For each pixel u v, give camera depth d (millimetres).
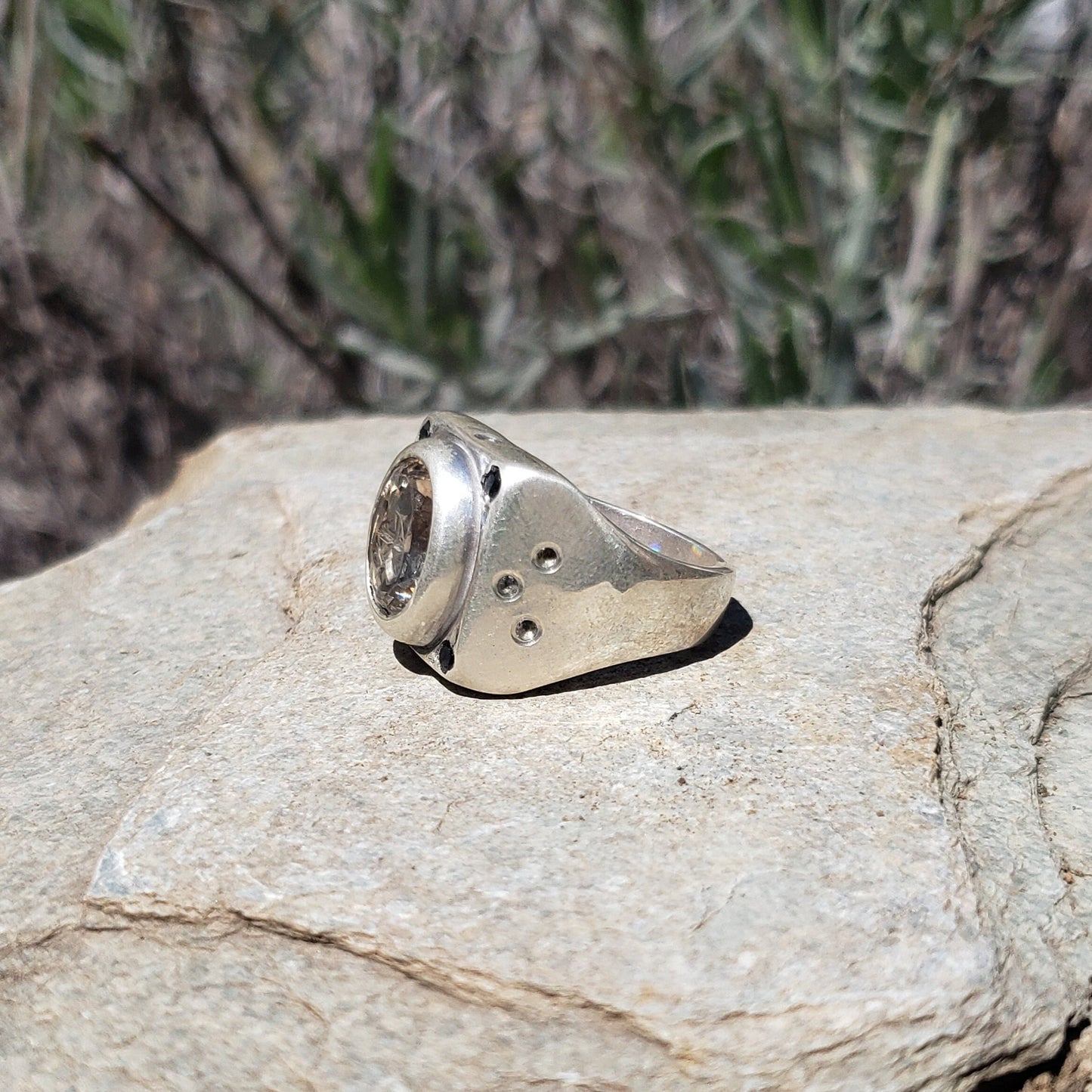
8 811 127
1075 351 316
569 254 317
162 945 115
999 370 319
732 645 141
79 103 291
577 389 338
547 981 107
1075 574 161
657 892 111
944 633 149
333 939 112
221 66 323
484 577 125
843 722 128
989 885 115
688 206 287
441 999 110
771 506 171
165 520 182
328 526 169
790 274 282
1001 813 124
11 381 359
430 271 295
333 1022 112
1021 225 311
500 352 321
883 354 306
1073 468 179
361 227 289
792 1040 105
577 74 302
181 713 139
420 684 136
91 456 374
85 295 346
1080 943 113
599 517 125
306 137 323
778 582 152
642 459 186
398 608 130
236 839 117
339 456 204
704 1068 106
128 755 134
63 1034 116
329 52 325
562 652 130
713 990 106
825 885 111
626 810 118
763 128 268
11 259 331
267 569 166
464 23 311
